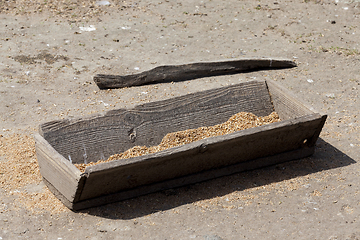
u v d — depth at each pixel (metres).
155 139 3.40
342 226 3.11
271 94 3.54
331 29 4.40
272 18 4.50
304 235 3.08
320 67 4.04
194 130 3.41
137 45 4.16
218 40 4.26
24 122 3.54
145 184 3.19
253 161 3.32
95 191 3.11
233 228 3.10
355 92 3.84
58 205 3.15
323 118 3.30
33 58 3.96
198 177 3.26
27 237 3.04
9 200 3.16
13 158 3.33
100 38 4.20
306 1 4.70
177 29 4.34
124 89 3.82
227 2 4.67
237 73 3.98
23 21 4.28
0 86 3.74
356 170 3.35
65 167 3.07
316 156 3.42
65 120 3.27
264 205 3.19
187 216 3.14
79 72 3.90
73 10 4.45
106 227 3.09
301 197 3.22
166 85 3.87
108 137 3.32
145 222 3.11
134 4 4.57
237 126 3.44
